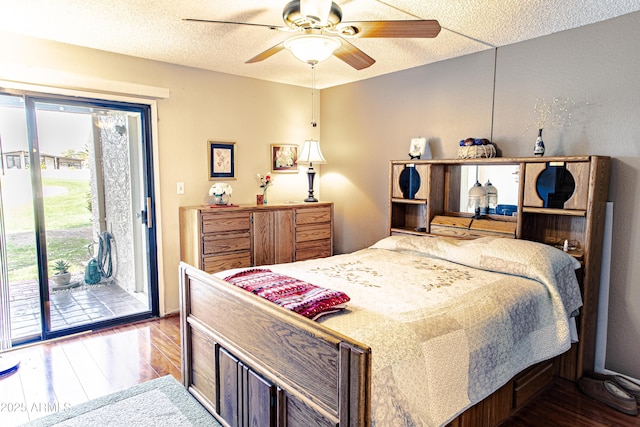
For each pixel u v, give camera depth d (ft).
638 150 7.86
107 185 11.19
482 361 5.58
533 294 6.89
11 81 9.02
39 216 9.80
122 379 8.16
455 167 10.85
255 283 6.42
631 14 7.79
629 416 7.14
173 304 12.09
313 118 15.24
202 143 12.37
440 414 4.86
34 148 9.62
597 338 8.60
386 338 4.74
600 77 8.27
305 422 4.71
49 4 7.54
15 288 10.43
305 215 13.23
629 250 8.11
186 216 11.64
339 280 7.23
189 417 6.82
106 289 11.52
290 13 6.02
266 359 5.40
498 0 7.21
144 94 10.91
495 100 10.05
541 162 8.39
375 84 13.17
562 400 7.64
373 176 13.50
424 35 6.59
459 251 8.74
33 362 8.88
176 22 8.41
